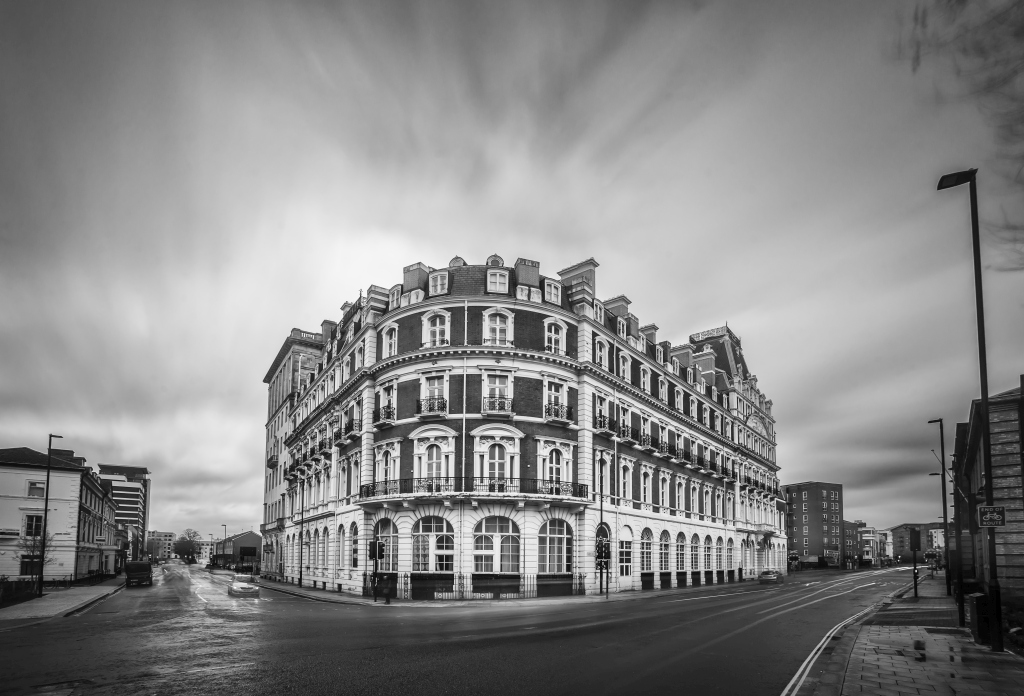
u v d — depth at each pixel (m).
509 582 38.91
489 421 40.47
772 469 88.69
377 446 44.00
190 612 30.70
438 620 25.25
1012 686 12.23
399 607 33.38
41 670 14.65
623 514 47.53
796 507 153.12
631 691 12.18
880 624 22.56
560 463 42.56
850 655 15.65
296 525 66.62
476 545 39.09
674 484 57.44
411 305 43.31
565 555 41.72
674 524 56.09
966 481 48.59
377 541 38.03
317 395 63.62
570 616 26.62
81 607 35.44
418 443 41.06
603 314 49.28
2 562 59.94
